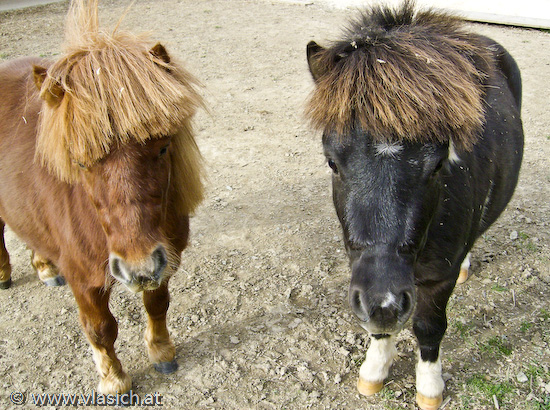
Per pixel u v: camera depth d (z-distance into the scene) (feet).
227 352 11.18
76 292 9.25
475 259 13.50
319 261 13.88
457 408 9.62
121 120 6.85
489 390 9.87
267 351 11.18
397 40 7.12
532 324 11.36
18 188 9.59
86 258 8.68
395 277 6.82
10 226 10.62
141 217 7.33
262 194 16.90
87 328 9.54
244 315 12.18
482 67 8.09
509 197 11.03
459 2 35.47
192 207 9.81
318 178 17.72
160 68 7.58
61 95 7.21
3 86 10.75
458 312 11.83
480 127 7.88
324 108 7.10
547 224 14.78
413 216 6.81
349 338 11.37
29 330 11.88
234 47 29.84
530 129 20.34
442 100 6.63
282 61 27.73
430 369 9.52
